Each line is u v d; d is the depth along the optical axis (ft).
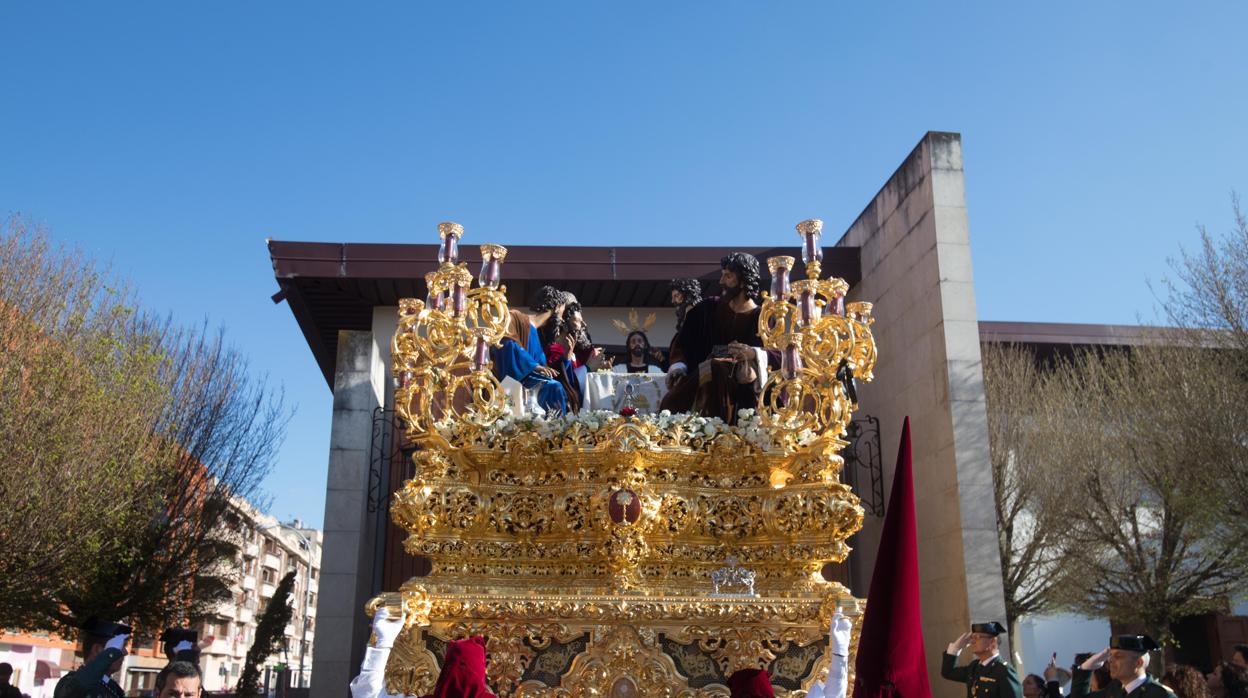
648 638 25.26
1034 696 40.22
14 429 46.52
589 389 34.81
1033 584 68.39
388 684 24.47
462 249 52.60
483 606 24.93
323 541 48.49
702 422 28.37
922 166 48.29
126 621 60.08
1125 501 68.08
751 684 18.98
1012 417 65.87
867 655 17.57
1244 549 64.03
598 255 53.98
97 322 54.70
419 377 27.63
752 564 27.66
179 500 61.31
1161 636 67.62
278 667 68.95
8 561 45.83
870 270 54.60
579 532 27.07
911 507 18.25
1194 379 61.57
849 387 31.71
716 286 54.39
